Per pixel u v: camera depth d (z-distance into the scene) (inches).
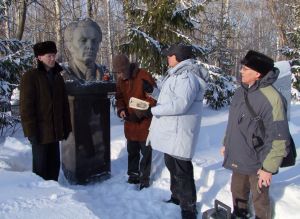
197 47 383.2
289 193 128.2
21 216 104.9
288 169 173.6
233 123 116.3
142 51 356.5
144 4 382.9
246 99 112.0
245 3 1360.7
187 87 121.7
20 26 449.7
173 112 121.7
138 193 156.9
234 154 116.0
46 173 157.6
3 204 111.8
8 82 252.4
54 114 148.6
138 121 159.8
